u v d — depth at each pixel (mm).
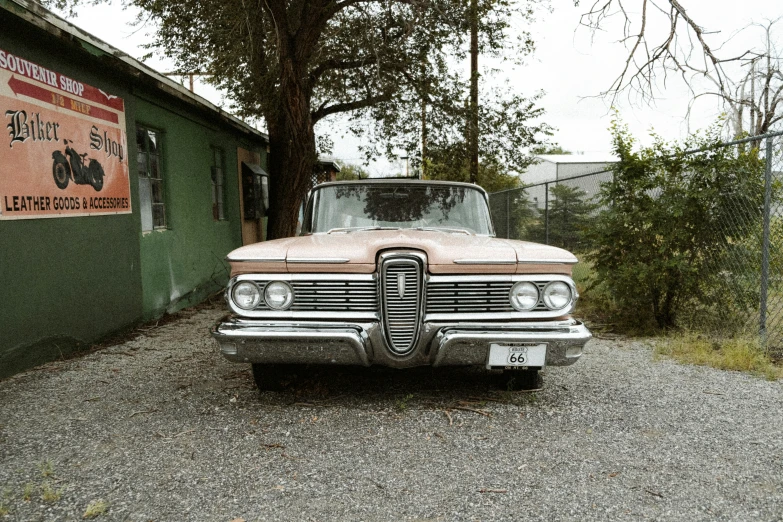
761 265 5363
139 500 2662
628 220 6191
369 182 5266
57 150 5348
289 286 3746
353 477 2889
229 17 8430
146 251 7152
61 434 3473
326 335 3609
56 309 5312
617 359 5262
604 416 3742
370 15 9133
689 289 6016
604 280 6742
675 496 2678
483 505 2609
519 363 3730
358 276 3723
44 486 2781
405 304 3717
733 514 2518
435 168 12695
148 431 3516
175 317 7605
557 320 3830
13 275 4742
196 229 8984
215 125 9977
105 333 6141
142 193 7355
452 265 3734
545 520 2480
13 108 4738
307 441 3344
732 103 5914
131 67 6320
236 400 4090
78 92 5727
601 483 2812
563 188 10469
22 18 4547
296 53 8883
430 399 4090
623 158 6301
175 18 9500
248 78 9289
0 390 4363
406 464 3037
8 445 3312
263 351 3707
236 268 3816
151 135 7703
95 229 5973
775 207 5355
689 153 5832
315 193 5230
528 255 3811
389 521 2484
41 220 5098
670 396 4156
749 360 4898
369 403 4008
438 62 10859
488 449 3225
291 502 2643
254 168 12281
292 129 9297
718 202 5672
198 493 2730
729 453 3150
